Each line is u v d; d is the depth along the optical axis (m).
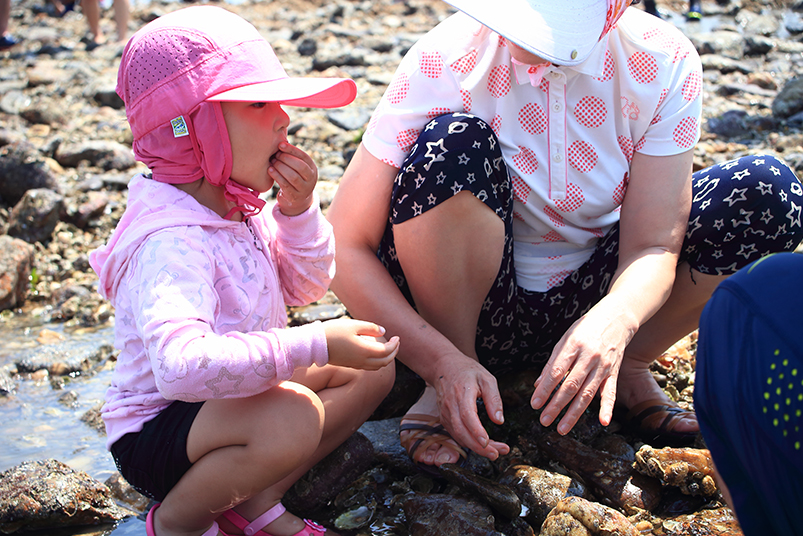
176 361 1.51
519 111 1.98
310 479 1.94
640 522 1.81
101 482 2.05
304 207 1.87
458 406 1.84
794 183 1.99
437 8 8.35
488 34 1.97
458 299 1.97
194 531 1.73
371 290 1.98
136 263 1.63
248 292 1.75
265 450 1.62
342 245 2.04
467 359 1.91
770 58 6.35
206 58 1.66
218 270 1.70
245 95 1.64
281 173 1.77
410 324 1.95
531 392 2.22
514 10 1.80
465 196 1.84
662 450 1.90
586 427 2.16
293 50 7.07
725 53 6.39
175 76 1.65
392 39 7.08
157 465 1.67
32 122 5.35
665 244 1.95
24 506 1.89
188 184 1.74
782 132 4.72
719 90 5.50
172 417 1.68
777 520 1.18
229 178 1.74
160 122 1.67
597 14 1.82
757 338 1.18
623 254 2.00
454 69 1.96
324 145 4.91
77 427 2.40
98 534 1.90
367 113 5.30
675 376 2.45
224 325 1.71
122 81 1.71
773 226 1.95
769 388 1.15
